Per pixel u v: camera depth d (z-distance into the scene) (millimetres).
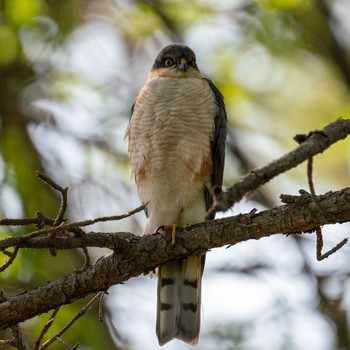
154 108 9836
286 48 13906
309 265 12227
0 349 8953
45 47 13766
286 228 7219
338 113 13836
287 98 14070
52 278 11117
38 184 12609
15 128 13234
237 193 5652
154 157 9812
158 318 9586
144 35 14156
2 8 13234
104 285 7418
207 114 9859
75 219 12250
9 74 13672
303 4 13367
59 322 10367
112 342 11195
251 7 13695
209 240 7605
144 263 7656
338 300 12039
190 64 10773
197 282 9602
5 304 7258
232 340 11586
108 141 13211
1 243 6527
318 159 13039
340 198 6945
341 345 11844
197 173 9797
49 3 13773
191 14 13891
